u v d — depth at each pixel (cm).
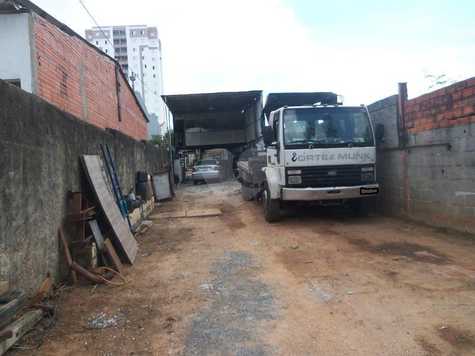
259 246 700
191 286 496
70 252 523
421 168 785
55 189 491
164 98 1775
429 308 394
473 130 645
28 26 747
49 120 477
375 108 959
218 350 330
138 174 1112
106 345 344
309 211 1059
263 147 1102
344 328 361
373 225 827
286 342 340
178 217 1066
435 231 725
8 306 321
